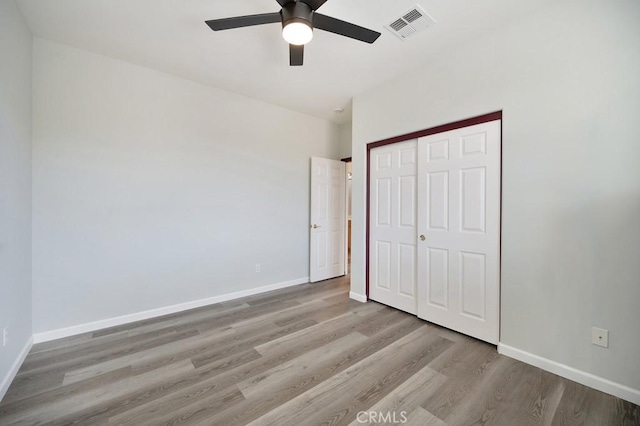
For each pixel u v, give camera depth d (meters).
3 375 1.70
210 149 3.28
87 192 2.55
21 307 2.05
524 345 2.07
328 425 1.46
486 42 2.26
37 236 2.33
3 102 1.73
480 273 2.37
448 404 1.62
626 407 1.60
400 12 2.02
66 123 2.46
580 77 1.81
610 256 1.72
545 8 1.95
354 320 2.82
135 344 2.33
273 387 1.76
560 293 1.91
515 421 1.50
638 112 1.62
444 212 2.62
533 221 2.02
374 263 3.35
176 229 3.05
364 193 3.38
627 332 1.66
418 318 2.86
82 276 2.54
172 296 3.03
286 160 3.99
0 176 1.69
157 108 2.92
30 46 2.25
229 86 3.26
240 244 3.55
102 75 2.62
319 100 3.66
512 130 2.12
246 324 2.73
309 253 4.31
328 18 1.67
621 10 1.67
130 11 2.04
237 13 2.07
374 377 1.87
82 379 1.85
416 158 2.88
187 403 1.62
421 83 2.76
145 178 2.85
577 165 1.83
